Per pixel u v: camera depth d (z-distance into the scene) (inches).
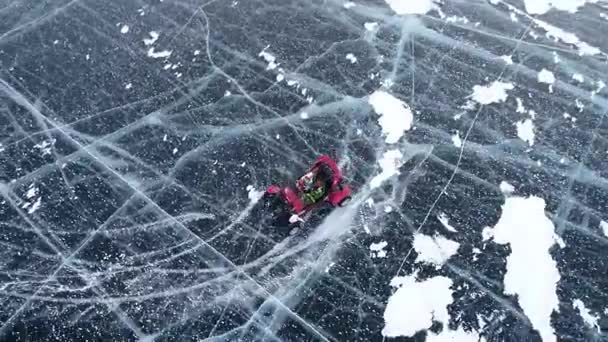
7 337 314.2
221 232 356.5
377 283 333.1
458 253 343.6
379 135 398.9
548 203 364.2
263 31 464.8
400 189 372.2
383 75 432.5
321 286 333.1
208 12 480.1
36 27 473.7
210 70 439.8
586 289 327.6
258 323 320.5
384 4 483.2
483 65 438.6
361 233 353.4
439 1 484.4
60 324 319.3
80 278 337.7
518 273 333.7
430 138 396.8
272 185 374.0
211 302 328.5
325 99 419.5
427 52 447.8
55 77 438.9
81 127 408.8
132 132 405.1
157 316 323.3
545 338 311.1
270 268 341.1
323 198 355.6
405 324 316.2
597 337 311.3
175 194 373.7
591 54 445.7
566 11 476.7
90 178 381.4
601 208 362.6
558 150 390.0
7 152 394.6
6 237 354.3
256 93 424.8
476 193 369.1
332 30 463.8
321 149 391.9
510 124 403.2
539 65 437.7
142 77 436.8
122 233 356.5
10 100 424.5
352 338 313.4
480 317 318.7
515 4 482.3
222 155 390.9
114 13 482.0
